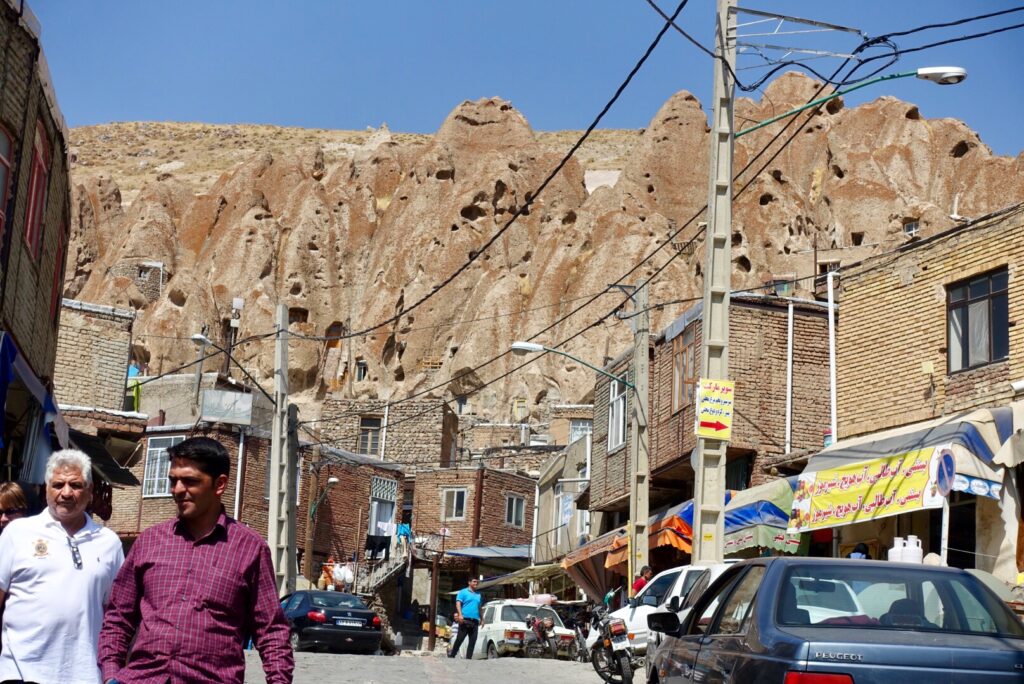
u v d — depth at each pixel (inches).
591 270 4148.6
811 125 4598.9
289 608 1123.9
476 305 4284.0
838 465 813.9
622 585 1232.2
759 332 1138.0
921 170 4411.9
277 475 1206.9
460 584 2391.7
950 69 627.5
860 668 265.4
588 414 2610.7
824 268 3029.0
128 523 1924.2
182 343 4276.6
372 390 4308.6
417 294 4441.4
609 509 1411.2
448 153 5024.6
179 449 243.0
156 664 231.5
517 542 2402.8
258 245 4847.4
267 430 2015.3
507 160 4704.7
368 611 1125.1
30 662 263.7
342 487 2198.6
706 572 601.3
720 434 647.8
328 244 4918.8
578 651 1050.7
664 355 1251.8
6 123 673.6
